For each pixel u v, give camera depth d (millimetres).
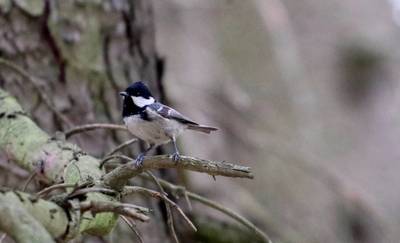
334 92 18469
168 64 14656
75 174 5551
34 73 8211
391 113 18812
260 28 16500
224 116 14023
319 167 13484
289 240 12289
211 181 11969
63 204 4332
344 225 15195
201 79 14844
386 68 19141
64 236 4293
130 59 8945
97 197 4875
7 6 8141
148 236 8531
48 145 6008
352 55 18922
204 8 15734
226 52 16188
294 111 16734
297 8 18797
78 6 8531
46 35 8336
